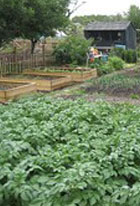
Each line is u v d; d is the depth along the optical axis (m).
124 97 10.80
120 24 31.16
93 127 5.64
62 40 21.33
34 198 3.46
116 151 4.28
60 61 19.73
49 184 3.63
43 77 14.85
